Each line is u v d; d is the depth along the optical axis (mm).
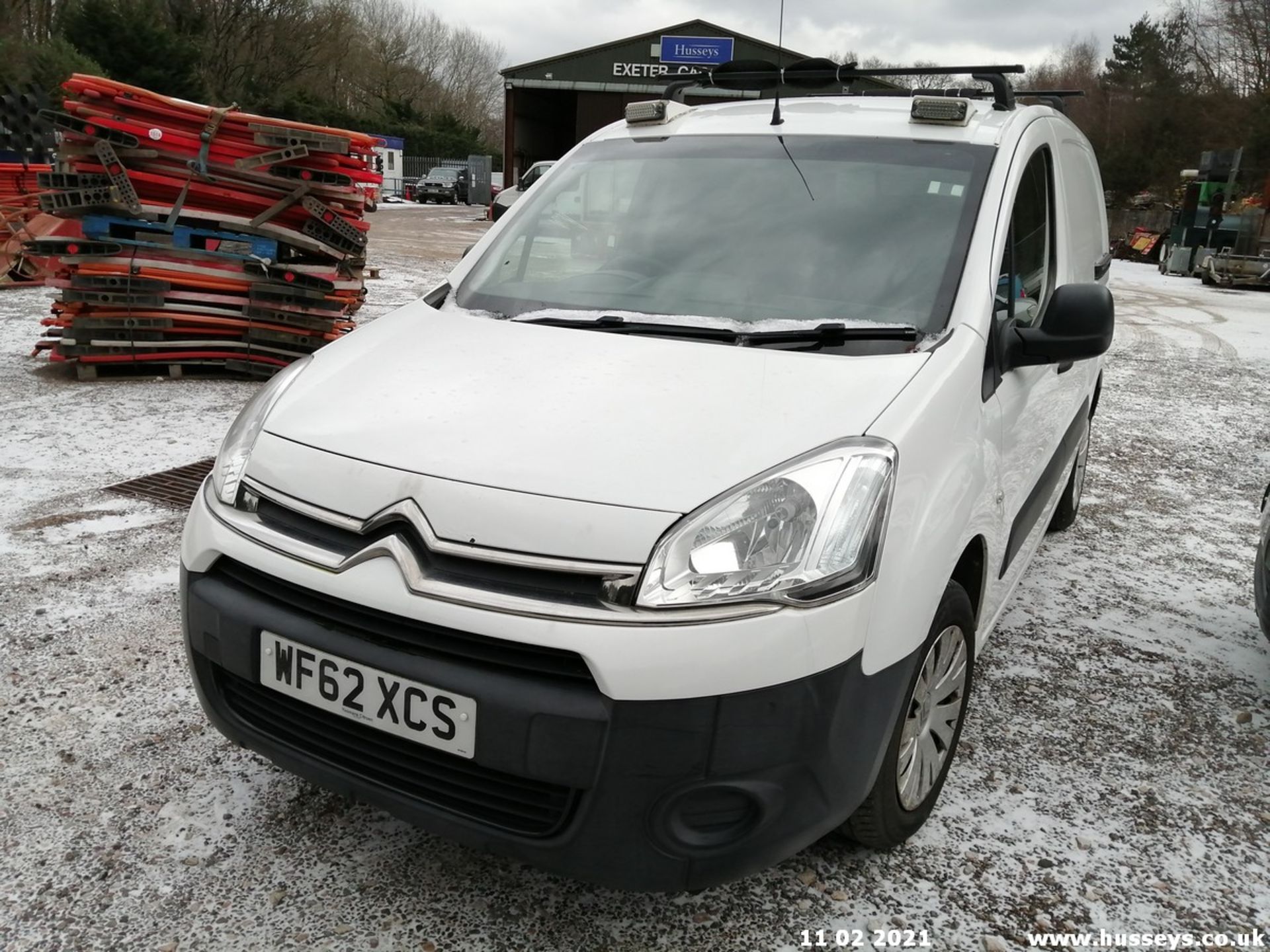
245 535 1977
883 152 2828
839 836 2311
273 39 47844
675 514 1747
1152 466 6273
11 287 10891
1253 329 14164
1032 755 2807
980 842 2391
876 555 1828
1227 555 4641
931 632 2107
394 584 1775
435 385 2154
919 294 2432
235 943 1972
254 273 7008
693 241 2713
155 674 2980
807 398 2029
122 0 35844
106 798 2396
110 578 3617
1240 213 26391
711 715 1676
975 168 2725
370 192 7152
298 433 2066
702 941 2031
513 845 1776
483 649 1743
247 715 2072
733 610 1702
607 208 2934
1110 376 9508
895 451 1919
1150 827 2500
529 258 2838
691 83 3623
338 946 1976
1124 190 46000
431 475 1850
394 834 2316
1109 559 4508
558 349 2301
